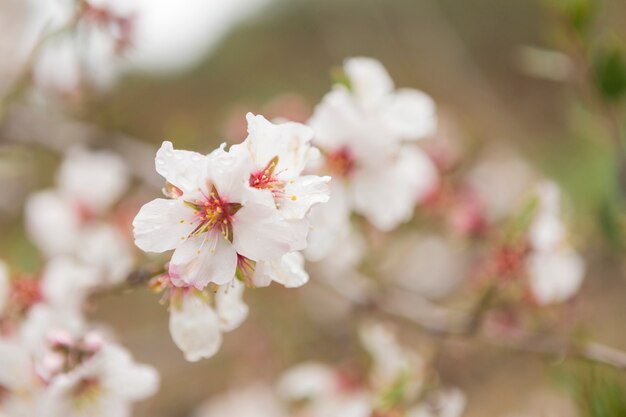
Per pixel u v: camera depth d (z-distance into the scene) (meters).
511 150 0.96
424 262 0.85
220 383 0.97
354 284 0.62
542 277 0.57
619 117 0.60
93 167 0.75
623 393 0.54
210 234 0.45
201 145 0.81
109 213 0.76
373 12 1.09
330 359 0.76
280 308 0.76
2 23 0.79
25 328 0.53
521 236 0.56
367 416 0.58
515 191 0.86
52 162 0.83
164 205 0.45
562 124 1.09
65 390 0.51
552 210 0.57
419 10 1.09
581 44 0.58
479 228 0.62
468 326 0.58
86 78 0.63
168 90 1.02
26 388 0.52
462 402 0.57
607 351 0.55
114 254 0.67
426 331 0.59
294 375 0.62
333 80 0.54
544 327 0.58
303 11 1.35
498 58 1.37
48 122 0.73
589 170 0.69
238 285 0.48
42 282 0.55
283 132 0.46
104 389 0.51
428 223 0.64
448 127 0.79
